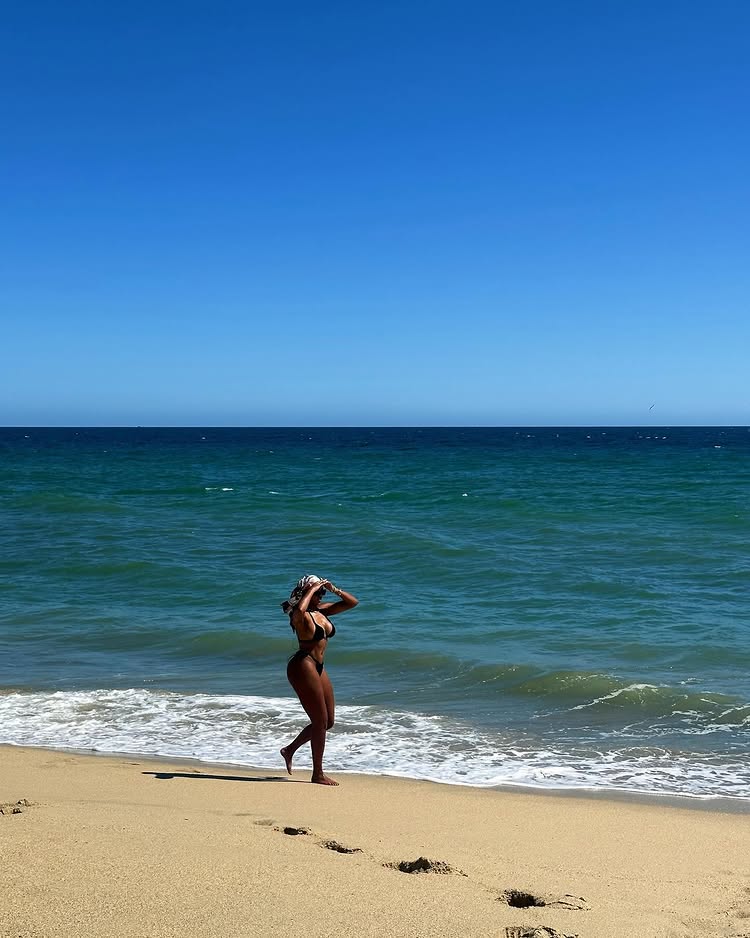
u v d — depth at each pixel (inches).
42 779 282.2
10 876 167.0
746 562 773.9
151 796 258.8
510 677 444.1
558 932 159.0
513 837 227.6
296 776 301.4
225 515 1139.3
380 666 470.0
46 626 563.5
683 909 176.4
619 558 803.4
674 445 4510.3
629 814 261.0
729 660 470.6
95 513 1168.2
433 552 839.1
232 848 192.4
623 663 467.2
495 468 2347.4
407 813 249.4
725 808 276.2
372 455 3324.3
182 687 433.1
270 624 561.3
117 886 165.0
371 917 158.7
